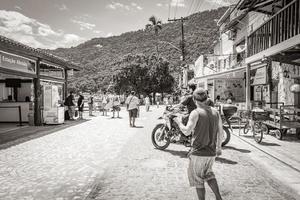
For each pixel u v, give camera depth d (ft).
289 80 47.34
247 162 24.88
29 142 36.32
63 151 30.48
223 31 91.56
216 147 13.58
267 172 21.86
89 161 25.89
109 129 49.42
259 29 43.93
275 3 42.42
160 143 33.55
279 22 37.04
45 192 17.78
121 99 135.44
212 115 13.17
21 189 18.39
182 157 26.99
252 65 58.08
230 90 82.12
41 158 27.27
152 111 105.40
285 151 28.96
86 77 490.49
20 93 68.08
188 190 17.80
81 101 71.10
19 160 26.55
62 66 69.51
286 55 40.29
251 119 40.65
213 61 117.19
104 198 16.57
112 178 20.51
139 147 32.24
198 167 12.97
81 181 20.01
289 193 17.30
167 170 22.47
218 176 20.76
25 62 49.60
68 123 60.34
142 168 23.12
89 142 36.01
